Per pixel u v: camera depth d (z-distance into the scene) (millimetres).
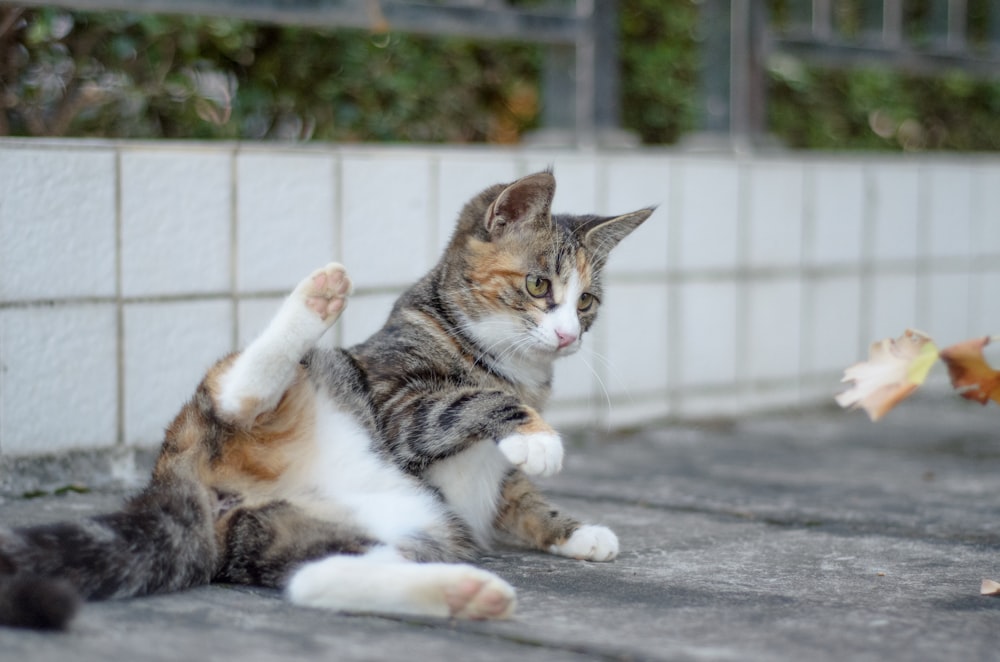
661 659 2061
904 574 2830
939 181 6465
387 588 2307
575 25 5270
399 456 2936
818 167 5859
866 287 6152
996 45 7109
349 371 2957
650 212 3711
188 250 4031
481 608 2281
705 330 5480
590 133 5371
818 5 6113
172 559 2385
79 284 3803
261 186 4180
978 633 2281
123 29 4641
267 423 2650
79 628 2104
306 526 2547
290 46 5168
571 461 4566
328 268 2646
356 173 4410
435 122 5738
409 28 4707
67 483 3791
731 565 2924
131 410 3936
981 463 4680
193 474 2555
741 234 5574
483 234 3287
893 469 4516
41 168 3707
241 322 4168
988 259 6816
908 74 7359
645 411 5281
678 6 6340
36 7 4211
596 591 2621
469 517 3078
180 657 1959
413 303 3250
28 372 3711
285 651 2029
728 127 5770
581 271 3400
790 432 5344
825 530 3396
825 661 2072
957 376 2062
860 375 2076
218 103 4945
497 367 3246
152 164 3934
